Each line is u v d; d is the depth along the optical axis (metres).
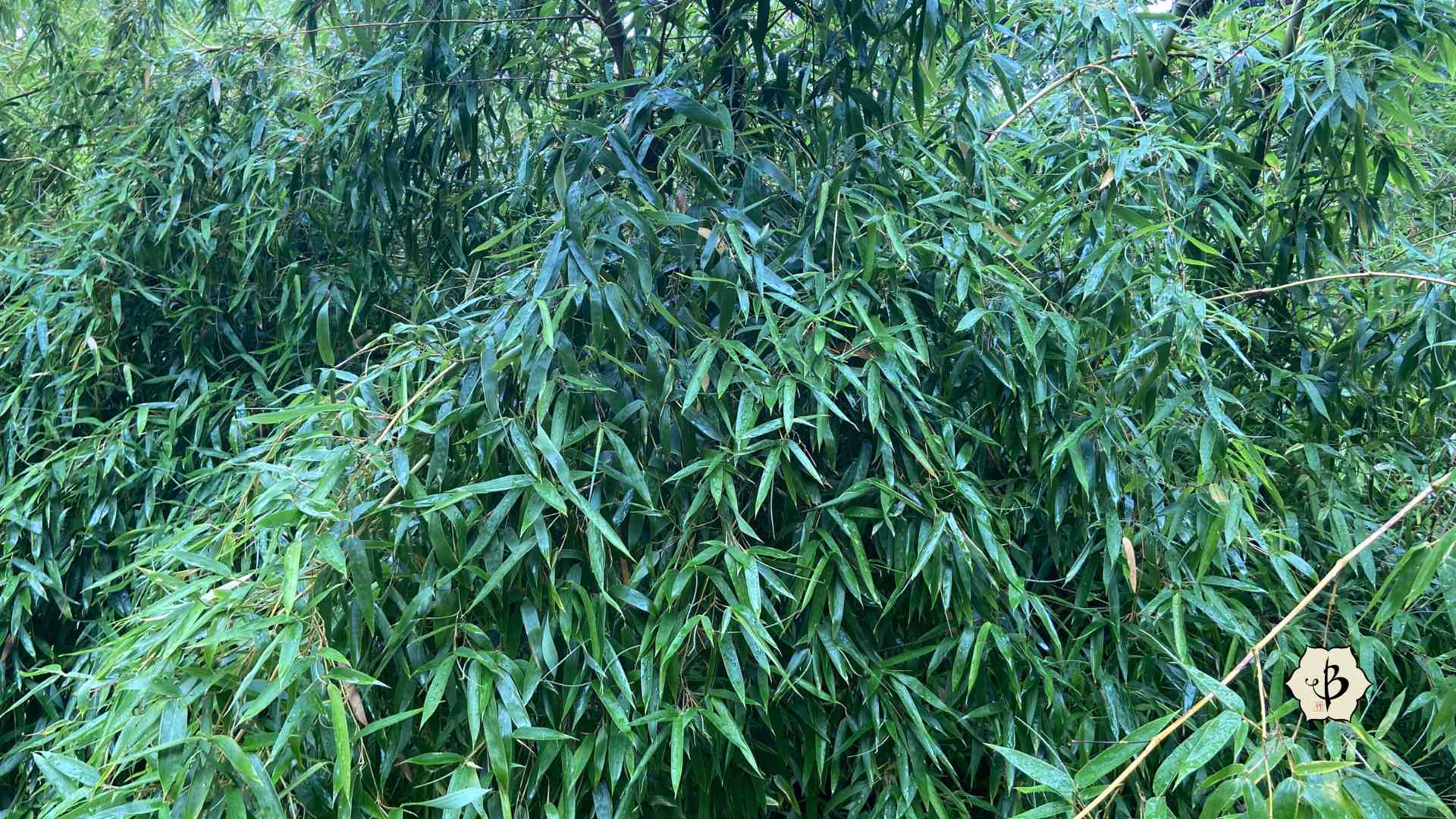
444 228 1.85
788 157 1.52
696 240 1.29
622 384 1.25
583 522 1.21
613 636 1.23
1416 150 2.18
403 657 1.13
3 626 1.74
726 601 1.21
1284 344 1.77
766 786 1.33
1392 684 1.47
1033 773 0.91
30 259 1.97
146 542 1.72
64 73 2.13
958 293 1.27
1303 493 1.63
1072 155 1.55
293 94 1.91
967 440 1.45
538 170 1.43
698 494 1.20
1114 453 1.31
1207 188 1.72
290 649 0.97
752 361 1.20
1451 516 1.28
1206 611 1.26
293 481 1.11
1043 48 2.00
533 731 1.06
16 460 1.81
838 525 1.30
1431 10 1.58
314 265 1.88
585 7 1.68
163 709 0.99
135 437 1.81
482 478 1.16
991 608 1.31
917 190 1.51
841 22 1.39
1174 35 1.83
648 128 1.47
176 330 1.91
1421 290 1.51
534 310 1.14
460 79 1.64
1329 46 1.53
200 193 1.90
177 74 1.98
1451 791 1.38
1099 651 1.34
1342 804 0.77
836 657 1.22
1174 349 1.30
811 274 1.32
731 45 1.47
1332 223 1.77
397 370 1.39
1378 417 1.72
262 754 1.04
